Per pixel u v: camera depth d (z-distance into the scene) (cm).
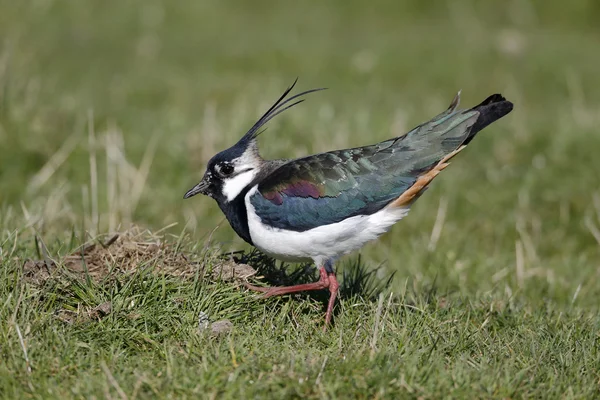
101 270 953
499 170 1581
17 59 2016
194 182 1495
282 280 1019
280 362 793
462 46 2417
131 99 1973
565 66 2270
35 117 1594
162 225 1343
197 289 916
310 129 1631
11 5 2488
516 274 1239
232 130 1591
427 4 2748
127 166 1466
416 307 968
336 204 938
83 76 2117
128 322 876
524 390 789
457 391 764
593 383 821
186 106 1939
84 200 1295
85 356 820
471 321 981
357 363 790
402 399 754
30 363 784
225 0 2767
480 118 976
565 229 1434
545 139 1648
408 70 2253
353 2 2772
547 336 946
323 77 2197
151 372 783
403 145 962
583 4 2691
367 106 1917
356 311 962
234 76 2177
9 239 1016
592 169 1545
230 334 871
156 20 2592
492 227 1425
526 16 2681
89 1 2641
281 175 954
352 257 1287
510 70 2255
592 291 1200
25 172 1499
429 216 1438
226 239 1323
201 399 737
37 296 888
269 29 2578
